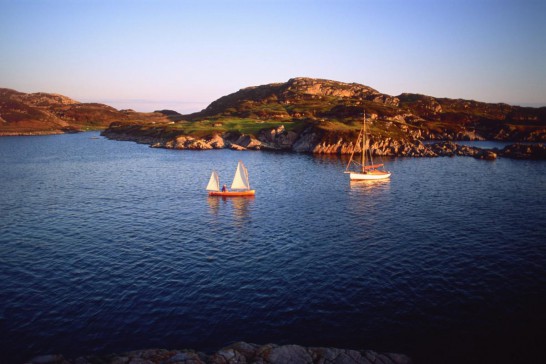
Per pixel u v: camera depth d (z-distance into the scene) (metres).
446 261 36.56
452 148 138.38
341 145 135.75
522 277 32.78
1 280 32.47
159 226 48.91
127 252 39.38
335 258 37.59
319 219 52.19
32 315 26.80
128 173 93.50
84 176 89.31
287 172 93.94
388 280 32.38
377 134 144.25
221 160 118.25
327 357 20.42
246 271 34.47
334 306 27.98
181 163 111.62
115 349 22.92
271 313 27.05
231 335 24.38
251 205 60.56
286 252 39.38
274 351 20.69
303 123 163.50
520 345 23.20
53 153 143.12
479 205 59.66
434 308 27.62
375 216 53.56
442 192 70.19
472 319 26.16
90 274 33.78
